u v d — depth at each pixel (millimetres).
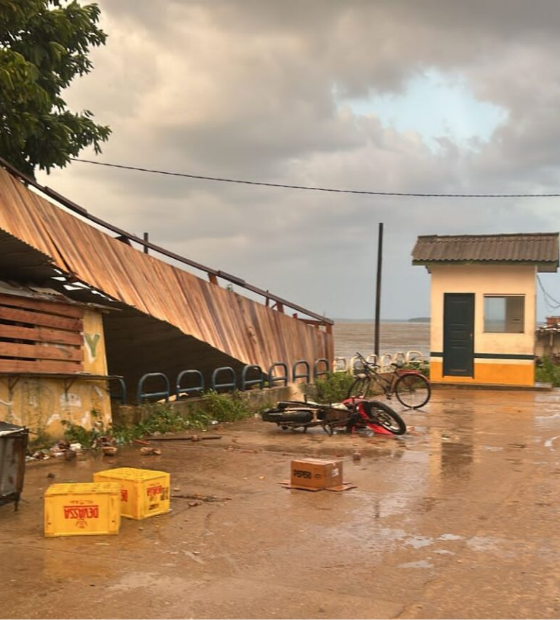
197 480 7512
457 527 5750
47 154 13414
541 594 4289
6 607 4047
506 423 12445
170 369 14477
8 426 6113
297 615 3963
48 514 5418
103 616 3932
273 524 5805
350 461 8719
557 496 6867
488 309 20219
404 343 90188
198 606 4078
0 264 9727
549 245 20047
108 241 11102
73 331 9984
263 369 15016
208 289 13562
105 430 10188
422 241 21312
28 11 10875
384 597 4234
